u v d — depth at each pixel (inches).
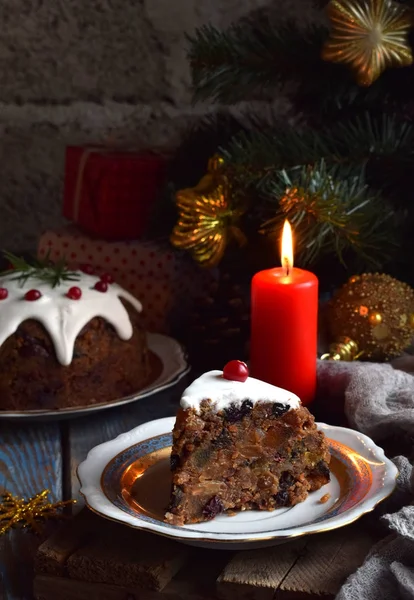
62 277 43.9
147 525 33.5
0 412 41.2
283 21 53.9
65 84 55.7
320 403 43.2
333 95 47.2
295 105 50.2
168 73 55.1
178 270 49.2
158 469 37.1
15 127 56.3
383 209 45.6
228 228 45.9
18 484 38.9
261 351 42.3
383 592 31.7
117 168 49.3
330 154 46.0
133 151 53.1
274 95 54.8
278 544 34.1
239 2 54.0
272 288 41.7
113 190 49.5
